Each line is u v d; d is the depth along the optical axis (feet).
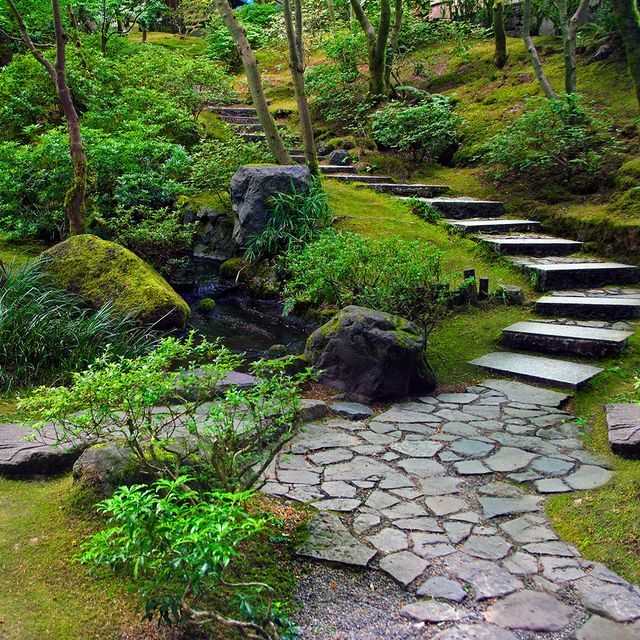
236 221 25.27
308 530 9.32
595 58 32.63
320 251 18.60
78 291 19.74
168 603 6.68
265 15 55.98
